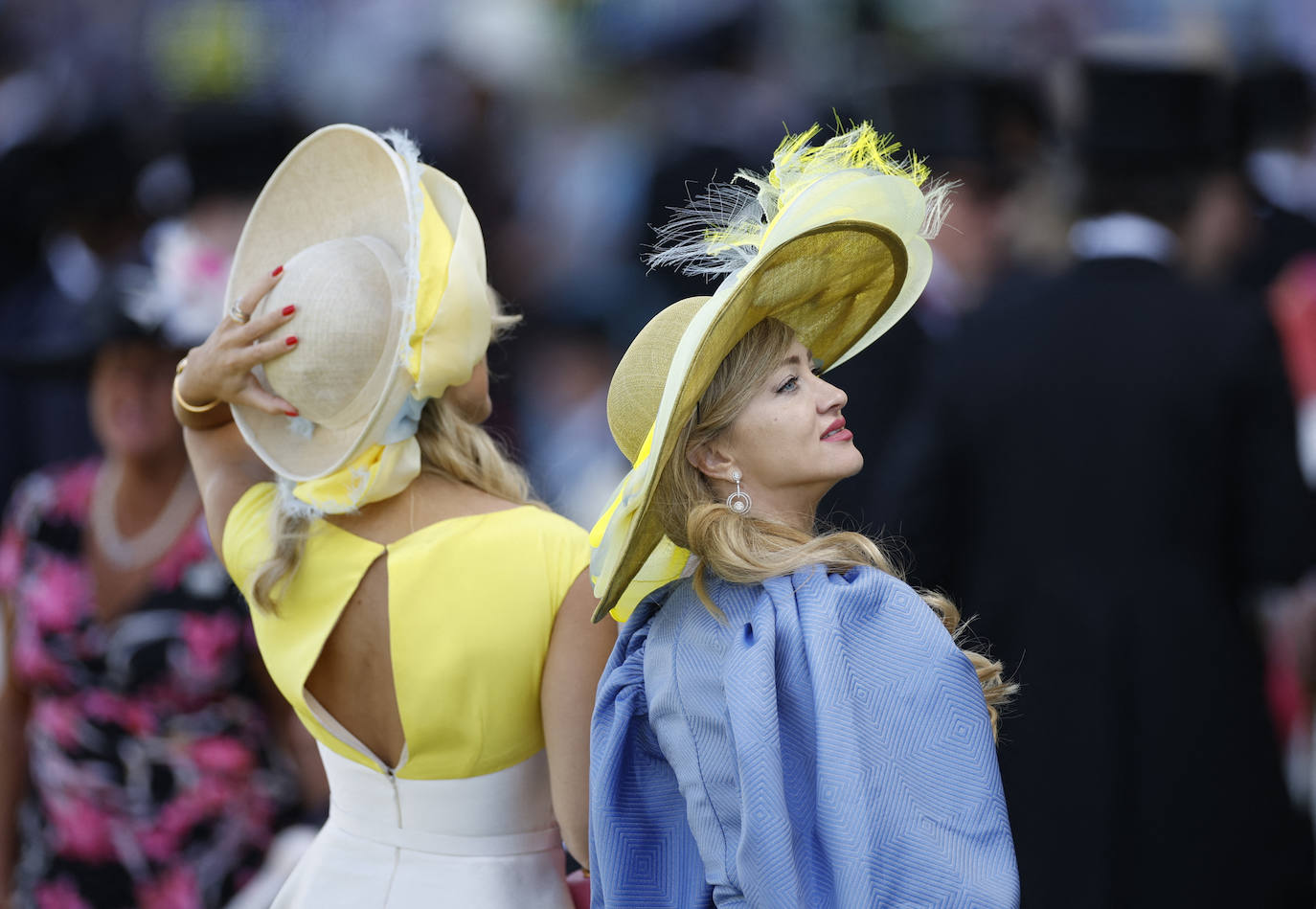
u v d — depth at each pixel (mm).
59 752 12727
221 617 12484
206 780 12570
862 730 7867
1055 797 13250
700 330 7852
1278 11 27562
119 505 12742
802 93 29500
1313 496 13562
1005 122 17859
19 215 18109
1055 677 13445
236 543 9844
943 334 17469
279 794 12781
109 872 12672
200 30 26578
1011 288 14492
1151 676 13266
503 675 9273
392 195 9422
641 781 8641
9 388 17469
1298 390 16547
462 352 9062
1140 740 13234
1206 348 13562
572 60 31219
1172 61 13977
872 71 27719
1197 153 14062
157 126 21609
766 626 8047
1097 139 14055
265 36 27625
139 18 28469
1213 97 14188
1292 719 16766
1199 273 17266
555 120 30719
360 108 29141
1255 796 13297
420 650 9242
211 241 17297
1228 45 21359
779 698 8000
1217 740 13211
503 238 26641
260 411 9625
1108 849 13117
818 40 30984
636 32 31562
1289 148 21828
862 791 7688
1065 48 28781
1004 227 18250
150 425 12586
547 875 9695
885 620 8117
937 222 9000
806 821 7859
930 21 30094
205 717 12555
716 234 8688
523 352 22766
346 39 31141
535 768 9633
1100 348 13711
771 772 7723
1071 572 13594
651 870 8555
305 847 11836
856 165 8578
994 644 13859
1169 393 13523
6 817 13461
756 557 8234
